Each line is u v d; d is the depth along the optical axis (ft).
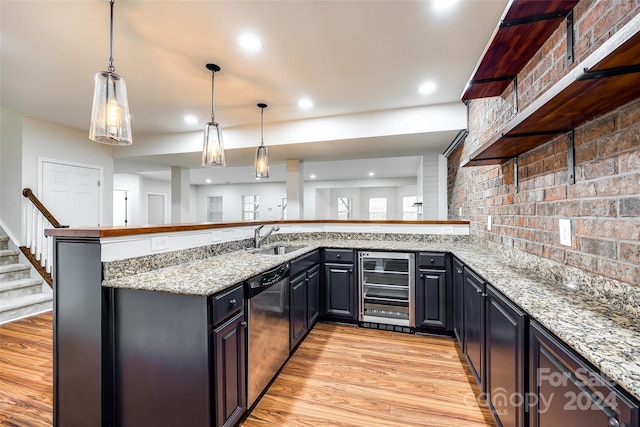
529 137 4.81
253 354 5.54
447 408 5.64
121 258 5.08
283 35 6.40
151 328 4.62
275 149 13.51
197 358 4.39
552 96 3.18
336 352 7.91
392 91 9.33
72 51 7.07
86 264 4.79
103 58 7.39
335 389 6.25
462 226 10.44
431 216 14.82
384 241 11.03
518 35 4.73
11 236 12.42
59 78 8.59
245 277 5.26
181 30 6.23
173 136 14.51
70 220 14.07
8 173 12.56
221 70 7.96
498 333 4.71
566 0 3.95
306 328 8.52
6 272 11.41
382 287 9.48
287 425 5.22
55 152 13.51
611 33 3.44
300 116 11.74
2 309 10.04
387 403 5.80
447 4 5.45
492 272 5.64
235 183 36.01
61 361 4.92
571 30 4.17
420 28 6.17
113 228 5.00
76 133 14.35
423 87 9.02
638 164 3.21
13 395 6.04
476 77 6.16
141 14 5.71
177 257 6.34
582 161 4.15
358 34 6.37
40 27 6.13
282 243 10.50
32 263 12.00
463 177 11.09
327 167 22.59
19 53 7.17
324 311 9.93
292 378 6.66
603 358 2.45
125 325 4.76
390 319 9.35
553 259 4.92
